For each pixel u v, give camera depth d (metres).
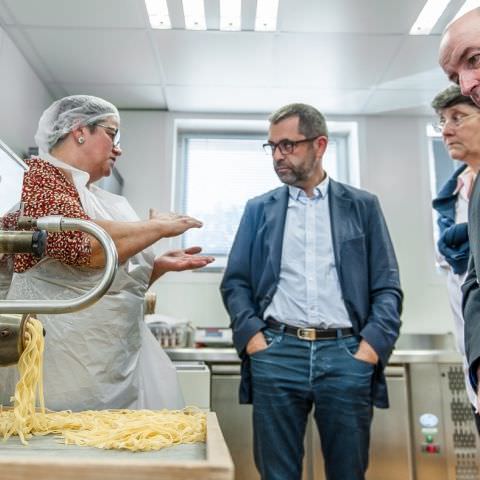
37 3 1.84
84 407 1.03
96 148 1.28
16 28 1.99
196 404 1.68
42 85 2.39
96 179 1.35
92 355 1.05
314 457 1.90
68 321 1.04
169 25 1.99
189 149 2.89
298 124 1.51
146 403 1.21
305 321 1.44
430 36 2.05
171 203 2.67
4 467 0.42
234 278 1.63
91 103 1.26
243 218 1.70
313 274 1.49
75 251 1.00
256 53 2.17
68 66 2.26
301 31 2.02
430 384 1.99
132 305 1.15
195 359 1.99
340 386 1.37
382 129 2.76
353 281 1.47
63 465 0.42
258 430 1.40
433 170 2.77
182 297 2.54
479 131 1.33
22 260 1.03
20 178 0.94
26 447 0.64
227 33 2.04
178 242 2.73
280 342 1.44
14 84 2.07
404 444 1.93
